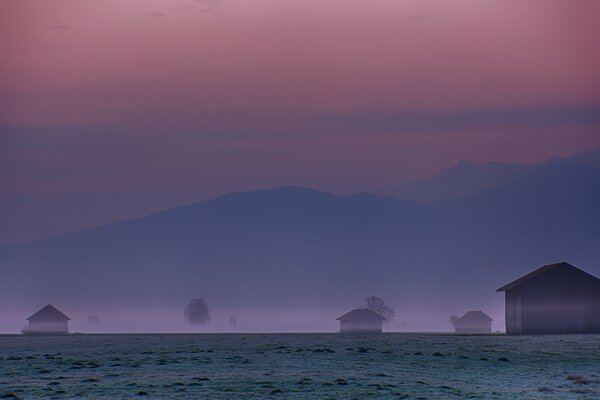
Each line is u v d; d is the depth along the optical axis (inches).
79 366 7111.2
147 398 5206.7
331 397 5162.4
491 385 5743.1
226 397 5196.9
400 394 5265.8
